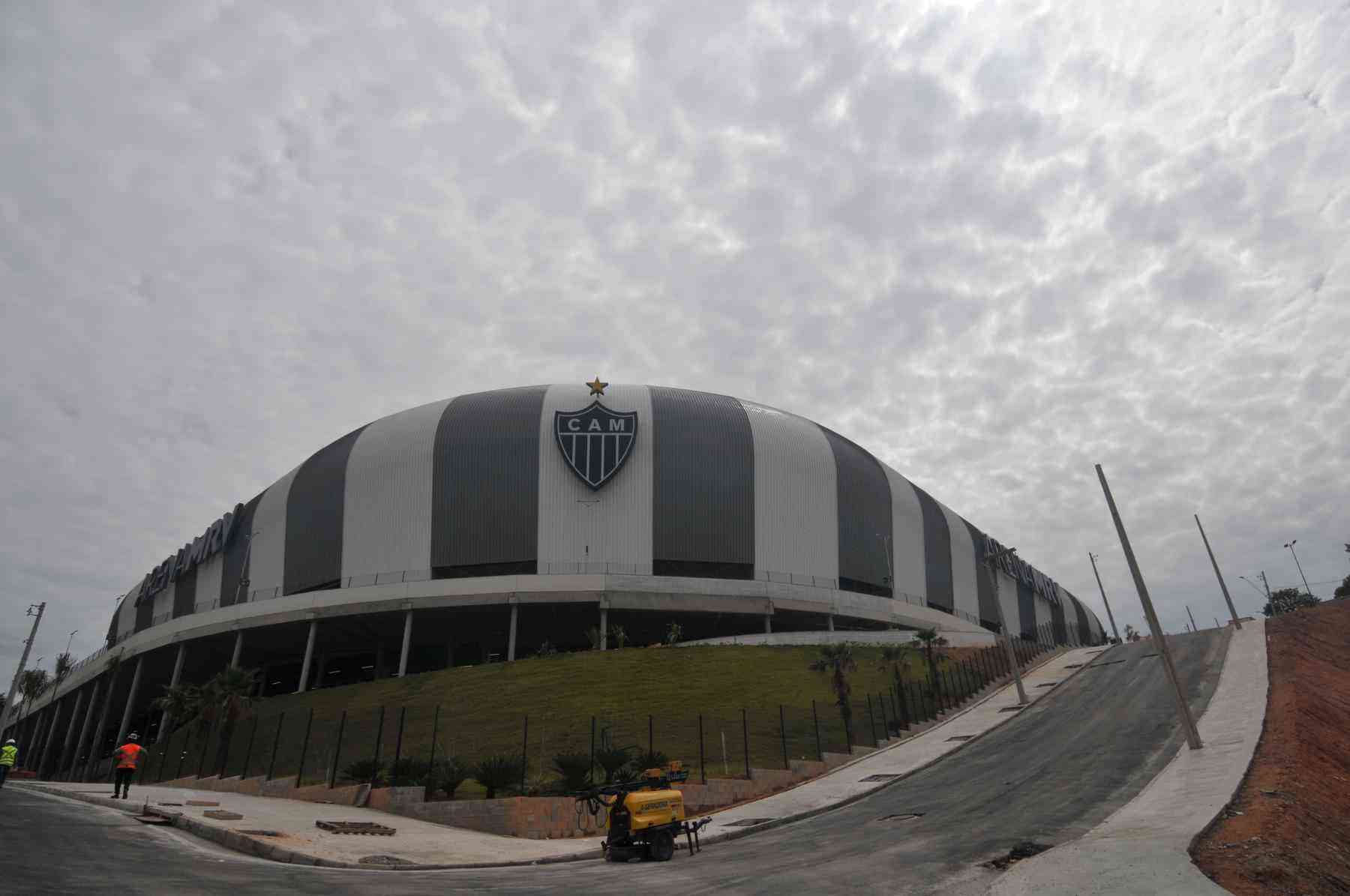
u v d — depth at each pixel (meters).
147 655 81.38
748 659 57.62
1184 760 28.48
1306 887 13.88
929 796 28.97
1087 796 24.83
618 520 75.94
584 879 17.45
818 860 19.02
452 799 31.38
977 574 106.81
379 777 34.44
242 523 90.50
